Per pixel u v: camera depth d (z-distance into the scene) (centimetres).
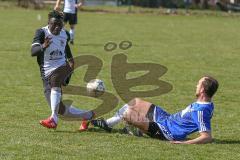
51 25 3406
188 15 16262
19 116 3859
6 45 8038
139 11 16700
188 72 6134
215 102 4575
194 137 3375
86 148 3056
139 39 9531
